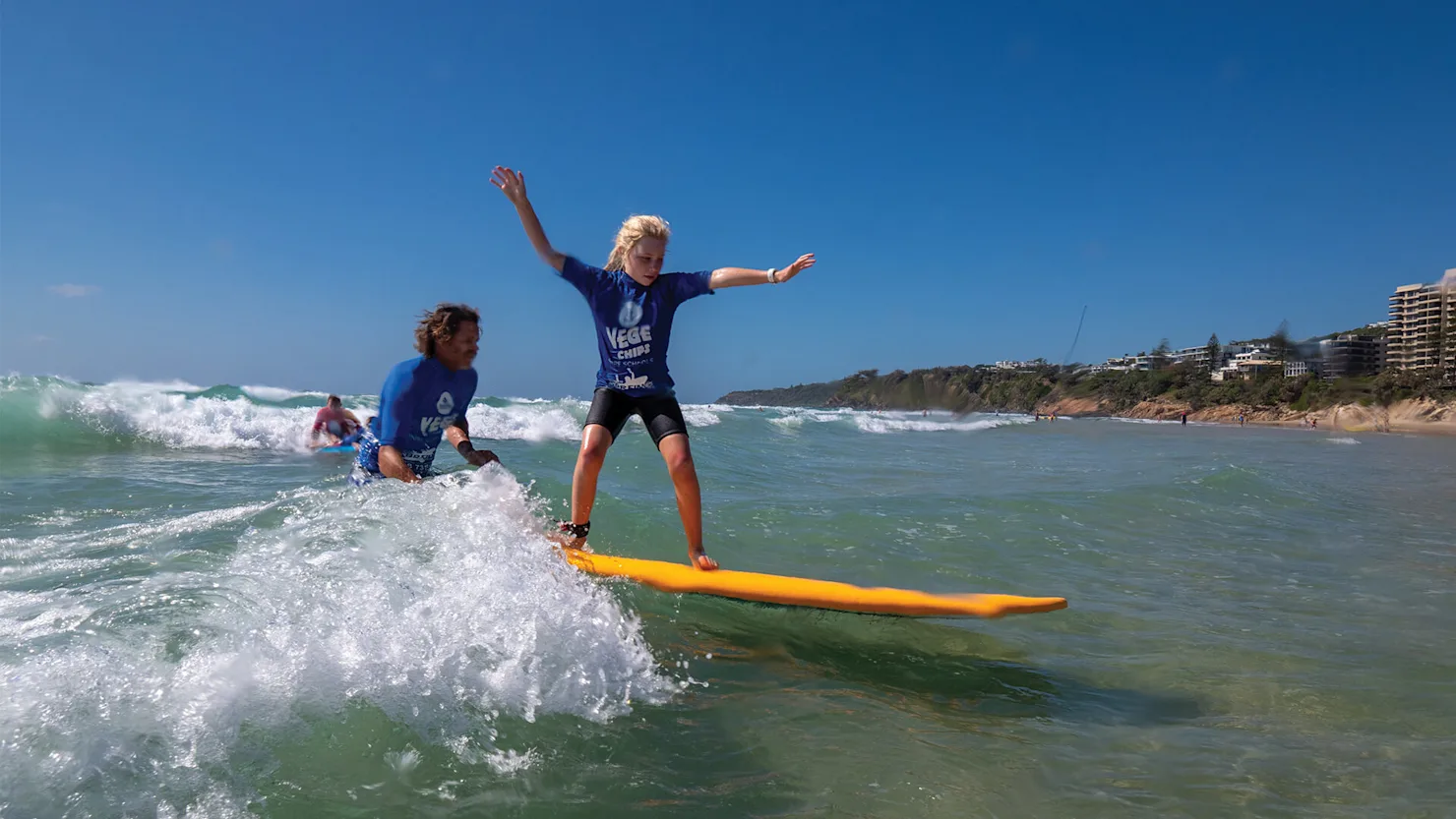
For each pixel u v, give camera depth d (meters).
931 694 2.96
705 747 2.33
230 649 2.29
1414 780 2.34
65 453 7.78
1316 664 3.41
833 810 2.02
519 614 2.84
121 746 1.86
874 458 12.30
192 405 9.44
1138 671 3.30
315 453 8.82
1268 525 7.03
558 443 10.63
